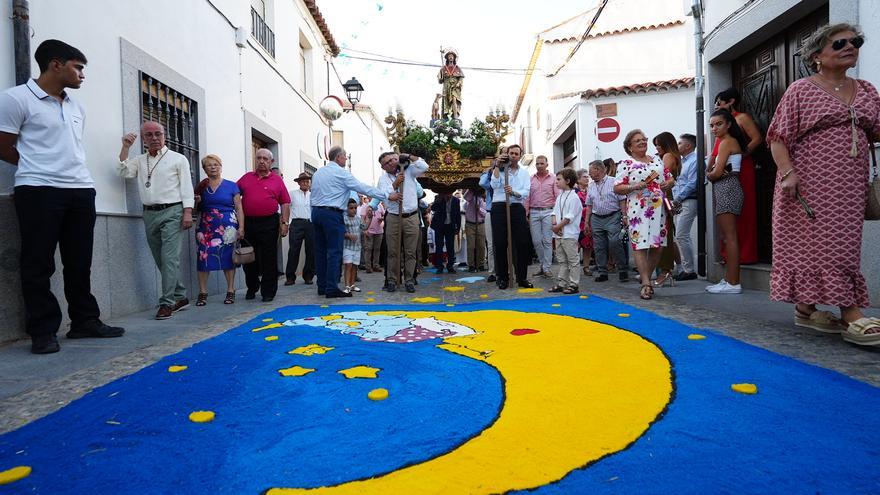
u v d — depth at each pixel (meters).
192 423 2.18
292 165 10.99
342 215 6.21
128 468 1.80
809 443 1.81
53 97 3.72
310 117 12.63
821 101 3.08
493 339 3.58
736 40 5.71
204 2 7.00
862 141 3.07
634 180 5.04
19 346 3.68
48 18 4.23
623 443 1.87
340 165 6.23
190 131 6.66
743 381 2.47
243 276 7.94
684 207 6.61
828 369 2.59
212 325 4.44
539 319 4.24
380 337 3.76
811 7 4.78
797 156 3.24
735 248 5.10
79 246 3.87
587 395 2.38
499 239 6.47
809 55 3.18
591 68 14.86
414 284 6.62
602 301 5.03
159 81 5.79
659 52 14.39
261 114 9.19
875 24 3.90
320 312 5.00
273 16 9.95
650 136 11.41
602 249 6.96
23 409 2.43
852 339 2.98
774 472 1.63
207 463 1.82
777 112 3.28
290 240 8.11
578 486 1.59
